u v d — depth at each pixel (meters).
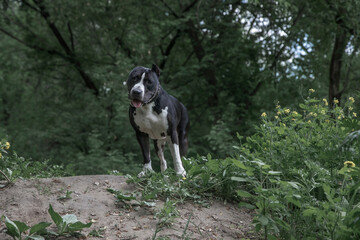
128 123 11.97
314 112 4.47
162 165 5.68
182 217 3.91
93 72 13.07
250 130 8.01
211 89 13.25
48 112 15.66
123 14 13.31
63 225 3.39
